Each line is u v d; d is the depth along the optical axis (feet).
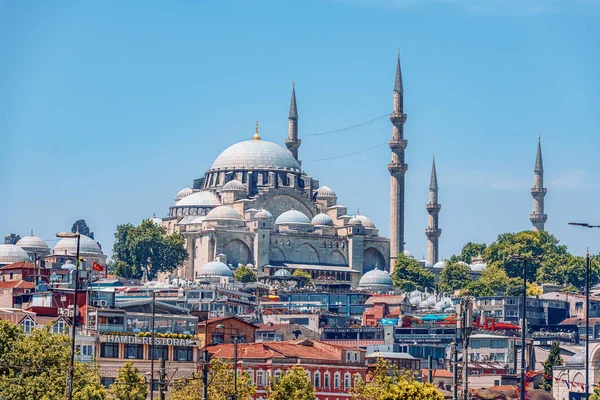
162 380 599.98
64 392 561.84
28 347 570.05
